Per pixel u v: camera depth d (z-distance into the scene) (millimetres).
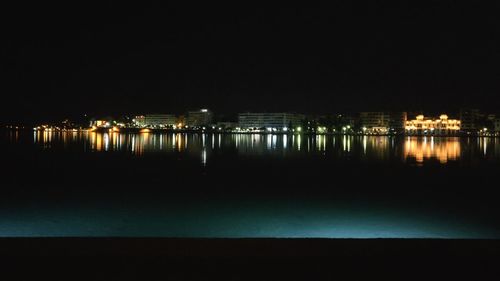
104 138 116875
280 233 16094
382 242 8148
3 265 7199
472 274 7172
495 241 8164
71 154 56281
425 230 16625
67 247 7750
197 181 31109
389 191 26562
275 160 49406
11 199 23344
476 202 22766
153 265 7305
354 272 7215
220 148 72250
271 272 7188
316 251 7766
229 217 18828
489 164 45469
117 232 16266
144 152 60844
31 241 7961
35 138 110750
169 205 21625
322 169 39875
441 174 36312
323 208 20938
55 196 24297
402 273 7195
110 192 25906
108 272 7086
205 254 7645
